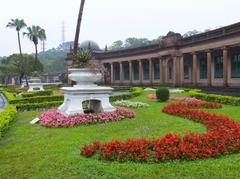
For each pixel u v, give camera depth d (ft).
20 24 185.88
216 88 93.86
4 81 298.15
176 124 32.01
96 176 16.63
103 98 37.58
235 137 22.16
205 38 102.37
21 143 25.46
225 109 45.03
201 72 117.39
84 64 37.52
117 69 169.89
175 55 117.80
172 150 19.13
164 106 48.67
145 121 34.55
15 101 60.39
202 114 34.58
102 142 24.04
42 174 17.56
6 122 29.86
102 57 167.43
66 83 171.22
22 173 18.02
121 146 19.83
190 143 20.56
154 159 18.76
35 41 191.52
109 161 19.07
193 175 16.49
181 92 87.10
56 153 21.52
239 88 84.89
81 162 18.93
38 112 47.09
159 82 138.10
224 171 16.89
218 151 19.79
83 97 36.17
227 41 91.35
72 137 26.73
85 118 33.76
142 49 141.49
